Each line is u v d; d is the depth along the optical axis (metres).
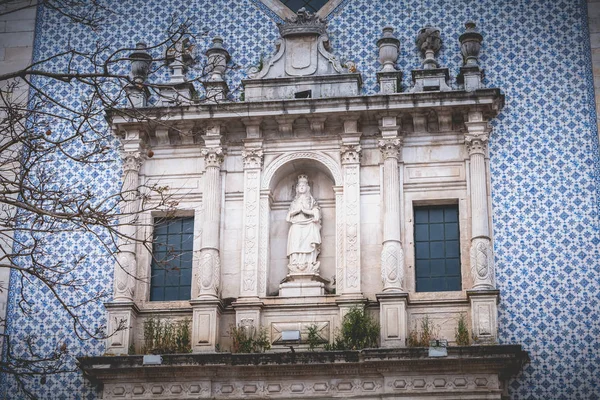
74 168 25.95
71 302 24.77
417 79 25.12
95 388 23.91
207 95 25.61
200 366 22.75
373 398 22.56
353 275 23.77
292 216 24.72
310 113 24.72
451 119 24.77
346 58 26.31
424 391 22.31
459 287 24.09
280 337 23.64
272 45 26.75
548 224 24.08
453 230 24.58
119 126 25.42
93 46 27.23
